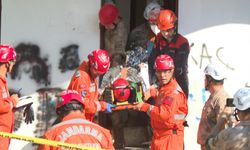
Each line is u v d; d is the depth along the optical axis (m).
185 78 10.16
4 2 10.07
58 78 10.26
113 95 7.98
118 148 10.31
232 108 7.34
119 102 7.96
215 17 10.69
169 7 10.87
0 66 7.68
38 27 10.18
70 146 5.46
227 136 5.98
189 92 10.60
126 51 10.45
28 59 10.16
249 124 5.96
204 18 10.65
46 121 10.20
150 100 9.41
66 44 10.28
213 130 7.38
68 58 10.29
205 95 10.64
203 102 10.64
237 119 6.29
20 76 10.13
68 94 5.75
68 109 5.70
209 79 7.79
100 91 9.80
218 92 7.75
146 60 10.23
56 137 5.56
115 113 10.24
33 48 10.17
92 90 7.79
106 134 5.68
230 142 5.94
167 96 7.54
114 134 10.34
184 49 10.13
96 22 10.38
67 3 10.26
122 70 9.94
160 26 9.91
